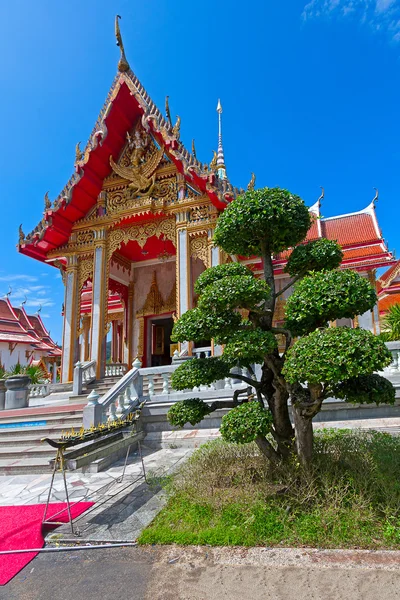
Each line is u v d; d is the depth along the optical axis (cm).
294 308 516
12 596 376
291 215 576
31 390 1664
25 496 679
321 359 423
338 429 765
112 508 583
